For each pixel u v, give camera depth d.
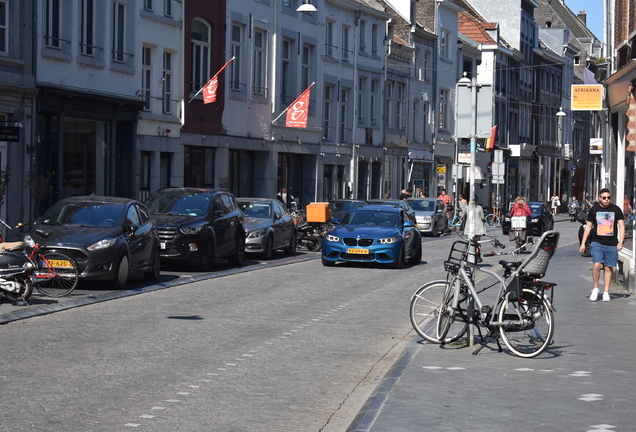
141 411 8.05
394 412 7.71
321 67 47.56
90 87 29.59
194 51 36.47
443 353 10.95
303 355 11.20
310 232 31.42
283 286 19.31
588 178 104.38
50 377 9.42
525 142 83.50
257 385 9.34
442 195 55.03
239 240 24.38
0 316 13.65
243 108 40.12
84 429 7.38
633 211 19.31
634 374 9.52
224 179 38.88
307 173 47.62
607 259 16.59
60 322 13.41
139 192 32.84
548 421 7.40
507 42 80.50
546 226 49.31
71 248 16.88
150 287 18.38
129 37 31.77
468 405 7.98
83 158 29.48
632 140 19.00
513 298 10.82
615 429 7.14
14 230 25.78
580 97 26.55
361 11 52.22
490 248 34.03
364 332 13.23
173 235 21.41
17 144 25.89
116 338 12.02
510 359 10.51
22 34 26.14
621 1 23.09
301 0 45.16
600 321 13.84
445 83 66.56
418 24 61.47
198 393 8.87
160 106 34.12
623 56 22.72
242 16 39.59
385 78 56.03
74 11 28.61
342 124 51.03
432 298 11.77
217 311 15.02
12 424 7.48
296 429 7.57
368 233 24.33
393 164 58.25
